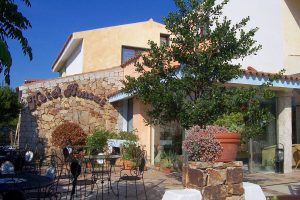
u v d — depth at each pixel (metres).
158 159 13.38
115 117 16.28
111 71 16.48
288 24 13.82
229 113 8.04
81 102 15.99
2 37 4.91
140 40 21.14
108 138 14.45
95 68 19.97
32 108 15.38
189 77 8.09
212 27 9.04
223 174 5.38
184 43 8.29
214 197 5.26
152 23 21.52
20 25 4.97
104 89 16.31
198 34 8.34
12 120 17.70
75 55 21.72
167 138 13.23
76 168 6.45
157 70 8.52
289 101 12.46
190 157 5.76
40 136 15.36
